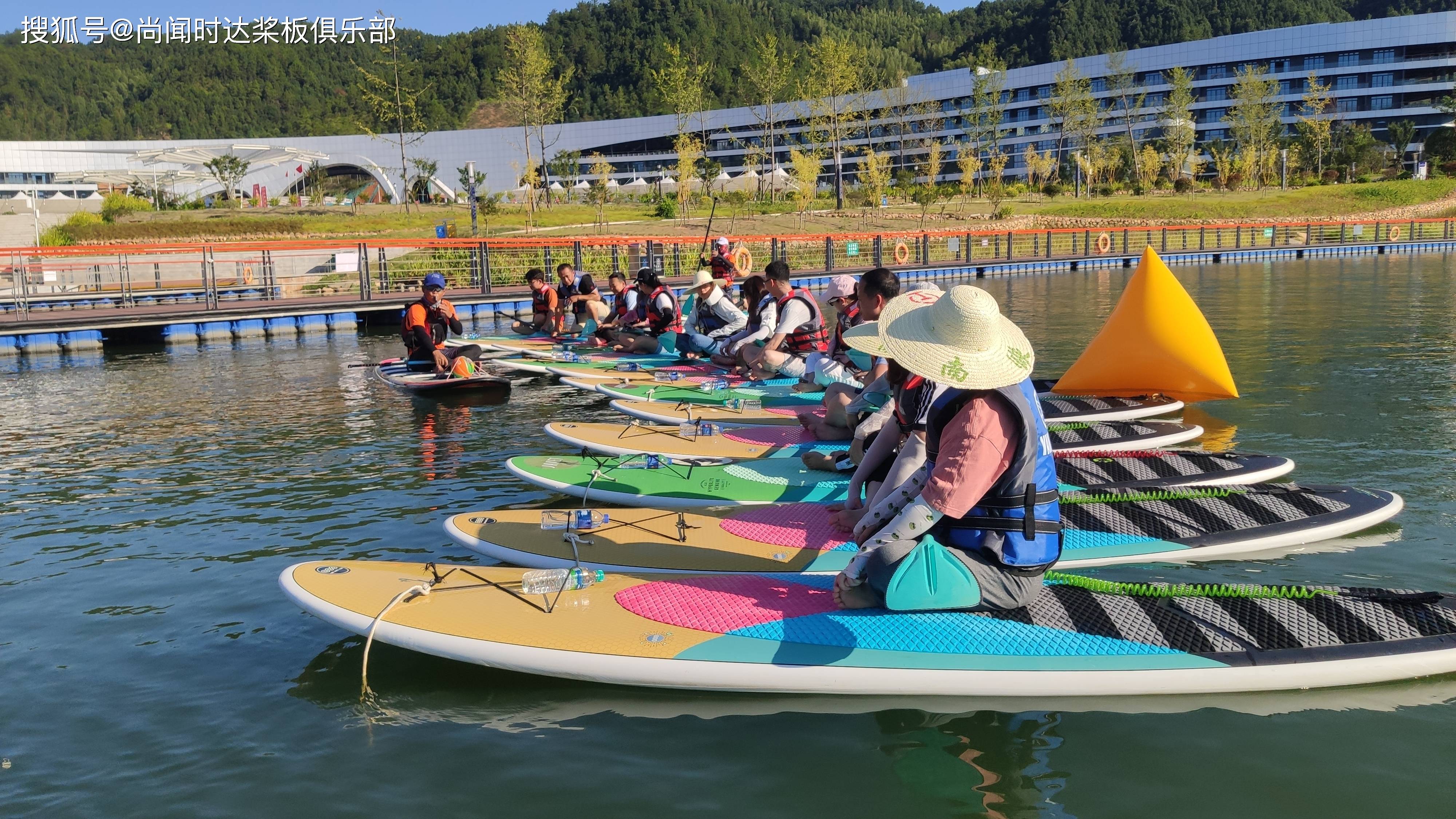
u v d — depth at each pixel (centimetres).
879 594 359
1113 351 834
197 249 1947
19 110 13738
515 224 4866
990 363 322
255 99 13825
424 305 1123
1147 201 5966
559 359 1162
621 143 10725
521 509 551
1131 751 312
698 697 351
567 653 346
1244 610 359
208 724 344
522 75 4700
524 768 310
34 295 2444
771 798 291
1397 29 8331
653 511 518
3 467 751
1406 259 3606
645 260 2762
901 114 8094
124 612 449
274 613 444
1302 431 754
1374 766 301
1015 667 332
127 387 1184
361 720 344
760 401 829
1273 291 2172
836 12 17950
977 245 3900
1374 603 362
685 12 13888
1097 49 12256
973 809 284
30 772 315
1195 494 536
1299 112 8538
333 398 1053
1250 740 316
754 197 6178
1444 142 7469
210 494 656
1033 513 339
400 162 9562
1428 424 764
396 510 605
